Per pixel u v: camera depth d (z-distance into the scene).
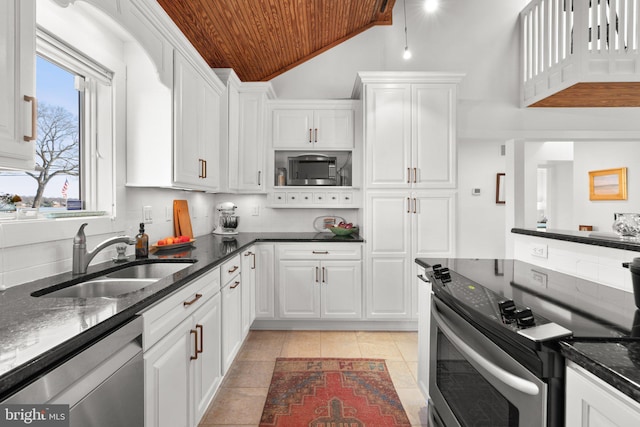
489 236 4.80
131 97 1.92
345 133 3.42
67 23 1.50
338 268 3.11
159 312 1.20
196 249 2.31
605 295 1.10
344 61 3.77
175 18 2.42
